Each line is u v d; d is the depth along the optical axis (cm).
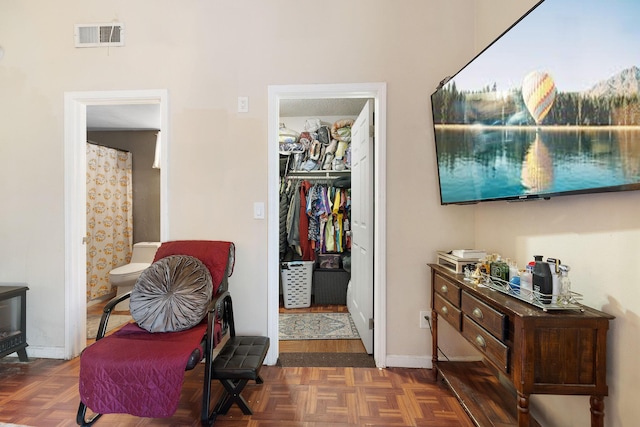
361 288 259
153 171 411
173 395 141
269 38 218
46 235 226
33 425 157
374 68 215
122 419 163
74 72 224
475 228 214
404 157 215
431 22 213
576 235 129
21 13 226
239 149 220
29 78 226
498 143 148
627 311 108
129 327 171
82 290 235
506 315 117
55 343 226
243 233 221
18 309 221
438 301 187
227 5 220
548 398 146
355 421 161
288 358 228
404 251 216
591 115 105
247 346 182
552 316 106
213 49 220
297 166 357
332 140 361
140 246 365
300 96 224
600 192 104
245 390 187
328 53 217
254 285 221
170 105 221
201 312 174
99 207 355
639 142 92
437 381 198
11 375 203
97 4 223
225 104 220
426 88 214
